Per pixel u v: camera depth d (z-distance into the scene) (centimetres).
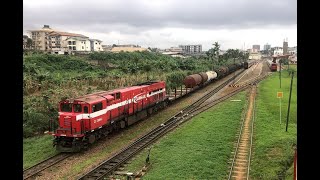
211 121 2923
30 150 2203
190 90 4778
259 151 2053
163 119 3203
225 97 4497
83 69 6312
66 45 12000
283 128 2698
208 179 1586
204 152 1992
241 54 16300
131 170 1755
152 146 2203
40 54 6550
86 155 2086
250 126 2758
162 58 9962
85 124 2169
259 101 4019
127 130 2798
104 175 1655
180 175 1620
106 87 4500
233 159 1891
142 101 3114
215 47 12181
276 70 8738
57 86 4169
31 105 3114
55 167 1856
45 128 2762
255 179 1652
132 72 5916
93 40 14288
